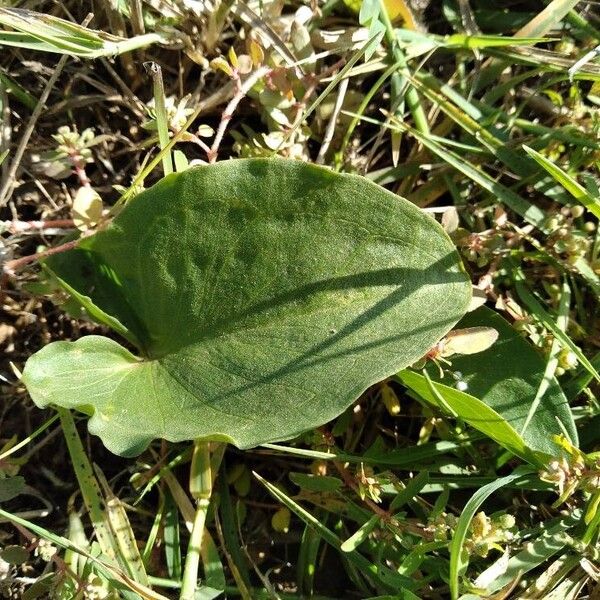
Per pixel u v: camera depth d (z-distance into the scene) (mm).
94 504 205
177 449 214
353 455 211
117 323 187
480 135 229
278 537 217
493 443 210
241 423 173
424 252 173
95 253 200
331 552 214
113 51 213
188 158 234
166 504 212
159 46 234
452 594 177
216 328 184
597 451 206
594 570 194
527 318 206
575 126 226
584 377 208
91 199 203
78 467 207
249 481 217
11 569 206
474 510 176
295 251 177
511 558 190
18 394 222
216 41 229
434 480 204
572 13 240
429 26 249
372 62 228
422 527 193
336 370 172
